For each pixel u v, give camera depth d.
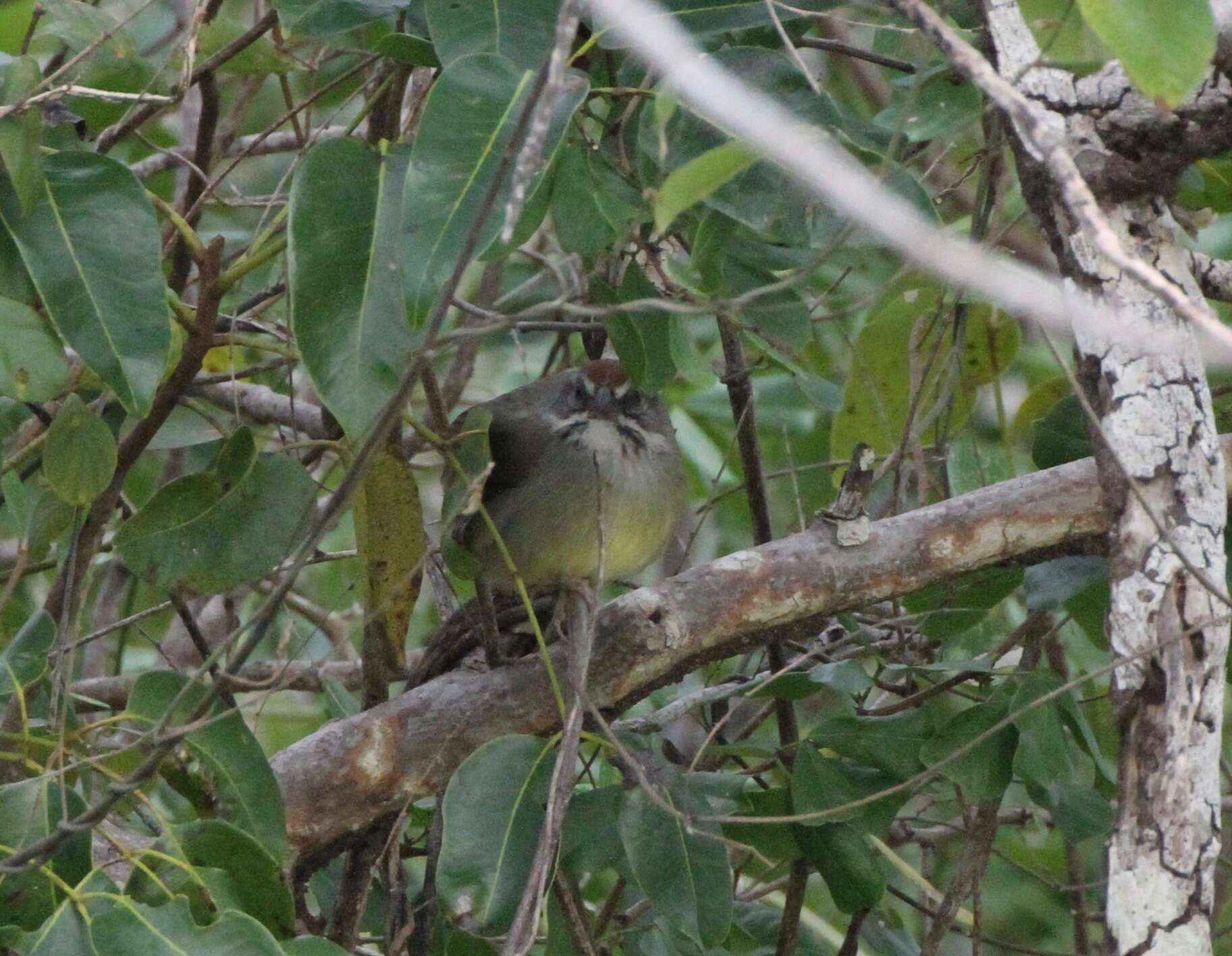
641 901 8.83
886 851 9.30
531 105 4.88
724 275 7.00
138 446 7.11
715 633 7.67
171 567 6.79
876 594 7.75
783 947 8.41
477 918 6.49
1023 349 11.88
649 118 6.07
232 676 5.64
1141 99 5.84
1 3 8.07
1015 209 9.06
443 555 7.64
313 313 5.95
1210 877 5.54
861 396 10.15
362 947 8.83
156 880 5.64
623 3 5.86
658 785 7.12
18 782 6.02
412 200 5.53
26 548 6.91
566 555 9.71
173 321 7.13
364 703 7.93
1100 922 9.55
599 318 8.09
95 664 10.68
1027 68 5.11
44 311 6.32
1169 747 5.58
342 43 7.75
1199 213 8.05
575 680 6.69
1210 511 5.77
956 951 10.99
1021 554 7.77
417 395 10.44
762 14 6.22
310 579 11.84
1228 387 8.62
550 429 9.71
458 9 6.01
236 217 11.78
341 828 7.40
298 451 9.36
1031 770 7.43
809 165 5.68
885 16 8.55
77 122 7.30
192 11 8.10
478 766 6.75
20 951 5.50
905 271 6.10
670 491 9.98
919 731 7.89
